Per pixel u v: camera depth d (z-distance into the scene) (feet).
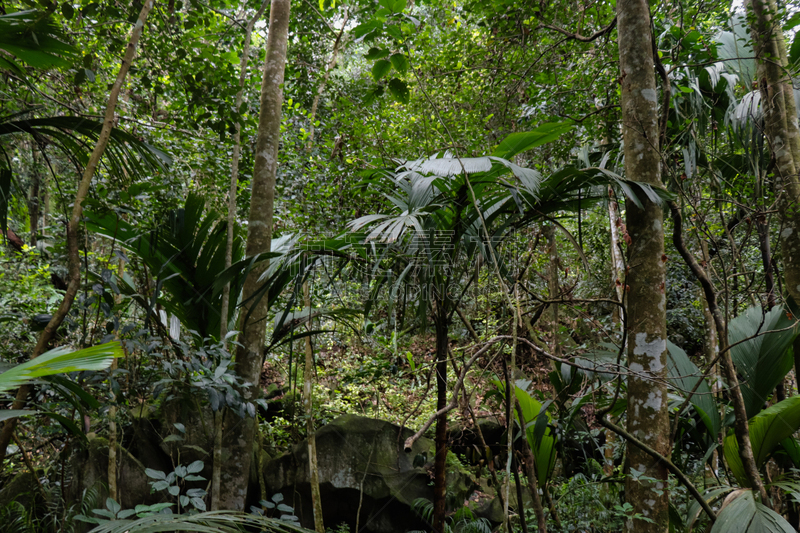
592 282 18.99
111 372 6.89
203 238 9.67
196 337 9.25
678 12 10.73
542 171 13.87
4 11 7.91
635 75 7.92
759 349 9.72
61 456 9.62
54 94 10.29
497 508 13.28
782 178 9.84
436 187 7.91
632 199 6.85
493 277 9.36
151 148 8.69
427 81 13.71
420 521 13.12
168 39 9.68
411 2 13.64
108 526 4.03
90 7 8.29
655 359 7.23
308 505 12.70
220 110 9.56
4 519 8.83
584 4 11.68
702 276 8.34
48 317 7.00
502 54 12.41
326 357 18.21
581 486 9.84
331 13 15.56
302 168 13.42
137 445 11.00
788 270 9.93
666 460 6.98
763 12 10.09
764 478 9.62
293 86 14.92
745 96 10.80
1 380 3.02
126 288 9.01
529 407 9.17
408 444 4.70
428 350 14.92
